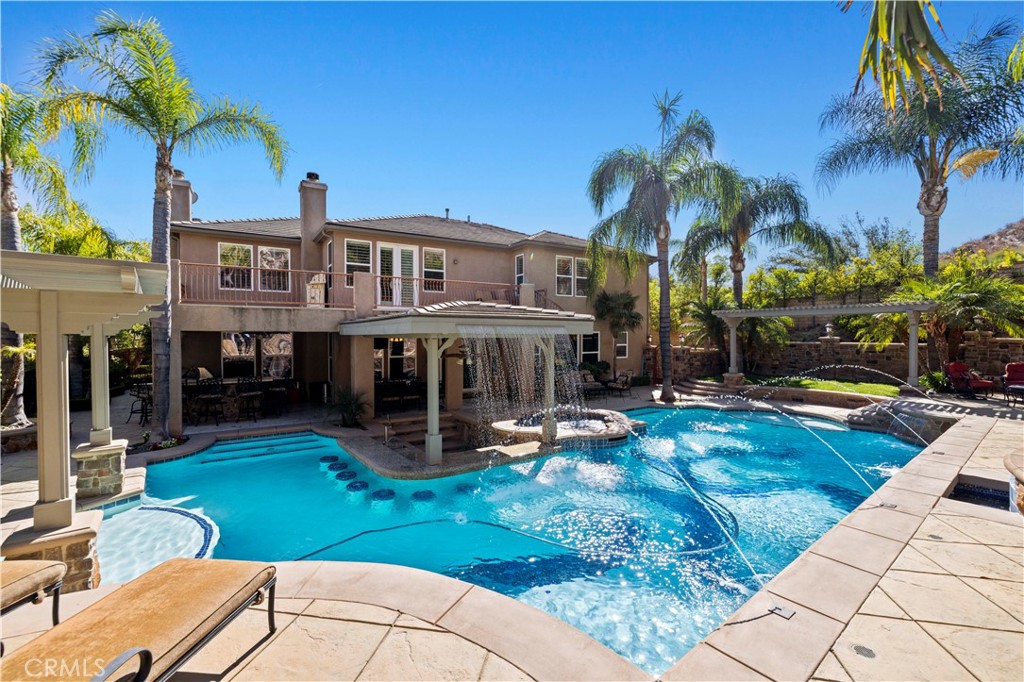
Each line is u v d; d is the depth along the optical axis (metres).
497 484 8.94
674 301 33.28
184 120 11.16
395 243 17.11
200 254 15.86
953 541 4.80
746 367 22.73
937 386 14.80
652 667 4.14
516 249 19.38
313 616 3.55
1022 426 10.27
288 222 19.17
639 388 20.59
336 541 6.68
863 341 18.48
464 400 15.95
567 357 17.12
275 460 10.30
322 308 13.22
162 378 10.84
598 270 18.52
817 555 4.51
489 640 3.28
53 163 12.65
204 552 6.29
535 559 6.18
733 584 5.56
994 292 14.19
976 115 15.62
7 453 9.86
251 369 19.45
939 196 16.78
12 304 5.23
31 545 5.05
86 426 12.66
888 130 16.83
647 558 6.20
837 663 3.06
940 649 3.18
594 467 10.02
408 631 3.38
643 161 16.81
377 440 11.18
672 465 10.20
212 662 3.04
